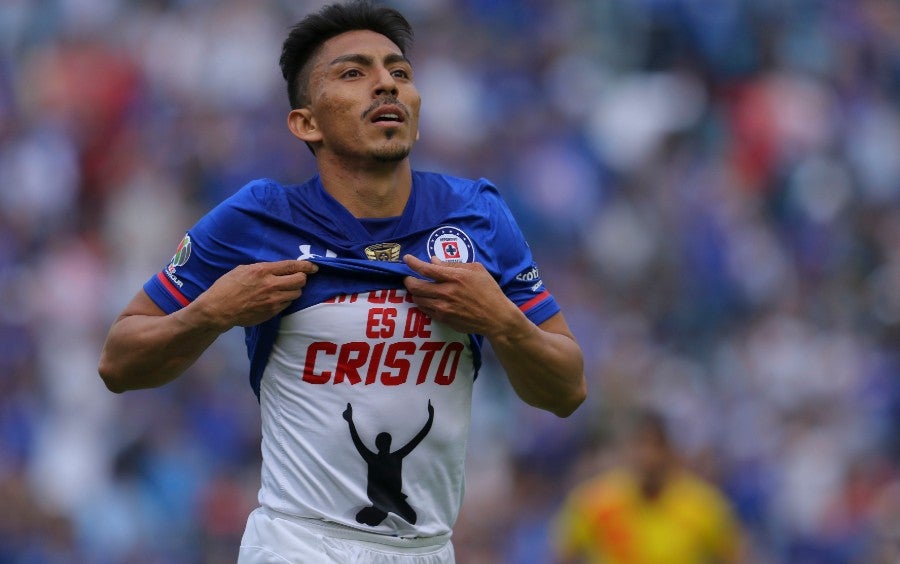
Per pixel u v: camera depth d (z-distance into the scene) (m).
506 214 15.00
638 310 44.97
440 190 14.81
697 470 36.62
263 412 14.68
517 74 52.47
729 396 42.53
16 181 46.56
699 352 44.44
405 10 52.94
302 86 14.77
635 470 26.89
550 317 14.97
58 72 50.34
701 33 55.31
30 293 42.22
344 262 14.01
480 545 34.06
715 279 46.19
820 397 43.50
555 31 55.03
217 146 46.88
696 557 26.69
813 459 40.25
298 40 14.77
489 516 34.69
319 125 14.56
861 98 56.47
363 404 14.07
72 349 40.88
